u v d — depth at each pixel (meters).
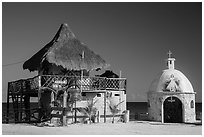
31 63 31.62
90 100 30.08
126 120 30.61
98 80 30.53
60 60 28.75
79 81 29.47
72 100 28.67
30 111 31.72
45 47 32.00
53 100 29.33
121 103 31.38
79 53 30.53
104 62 31.14
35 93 31.23
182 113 31.33
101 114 30.36
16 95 34.28
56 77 29.45
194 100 32.09
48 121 28.34
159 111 31.78
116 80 31.41
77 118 28.95
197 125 28.83
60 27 32.84
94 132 23.30
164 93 31.53
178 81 31.73
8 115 31.97
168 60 33.62
